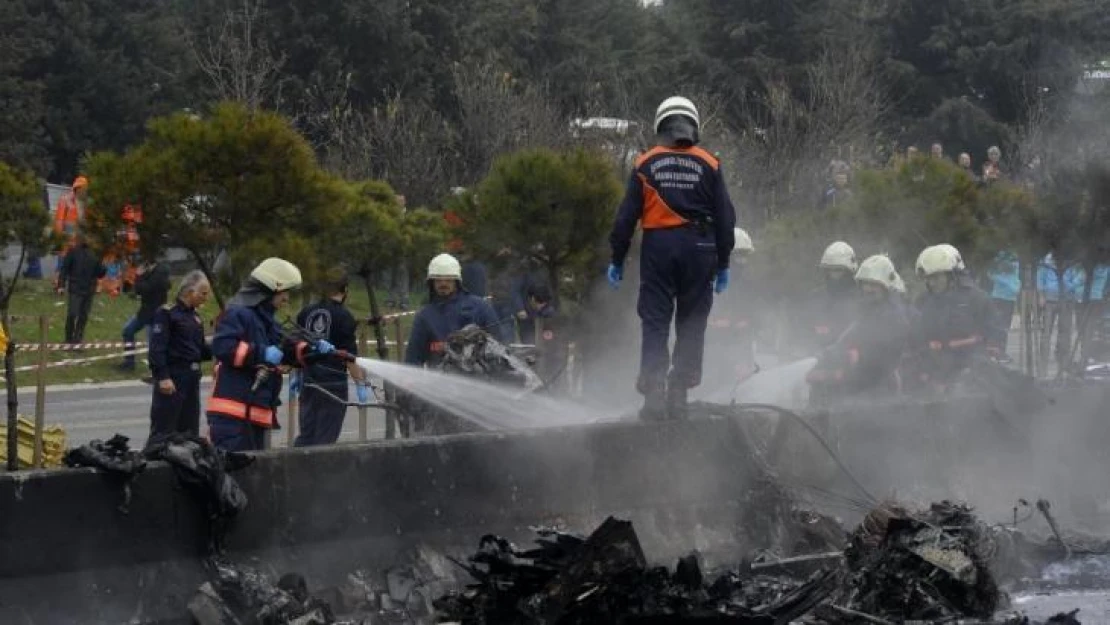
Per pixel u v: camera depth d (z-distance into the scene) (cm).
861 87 5809
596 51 6869
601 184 2464
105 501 1345
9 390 2031
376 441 1555
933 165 2961
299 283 1836
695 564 1432
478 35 6400
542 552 1408
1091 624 1561
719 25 6931
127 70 6619
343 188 2448
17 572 1300
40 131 6162
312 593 1454
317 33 5928
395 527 1532
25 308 3931
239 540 1426
